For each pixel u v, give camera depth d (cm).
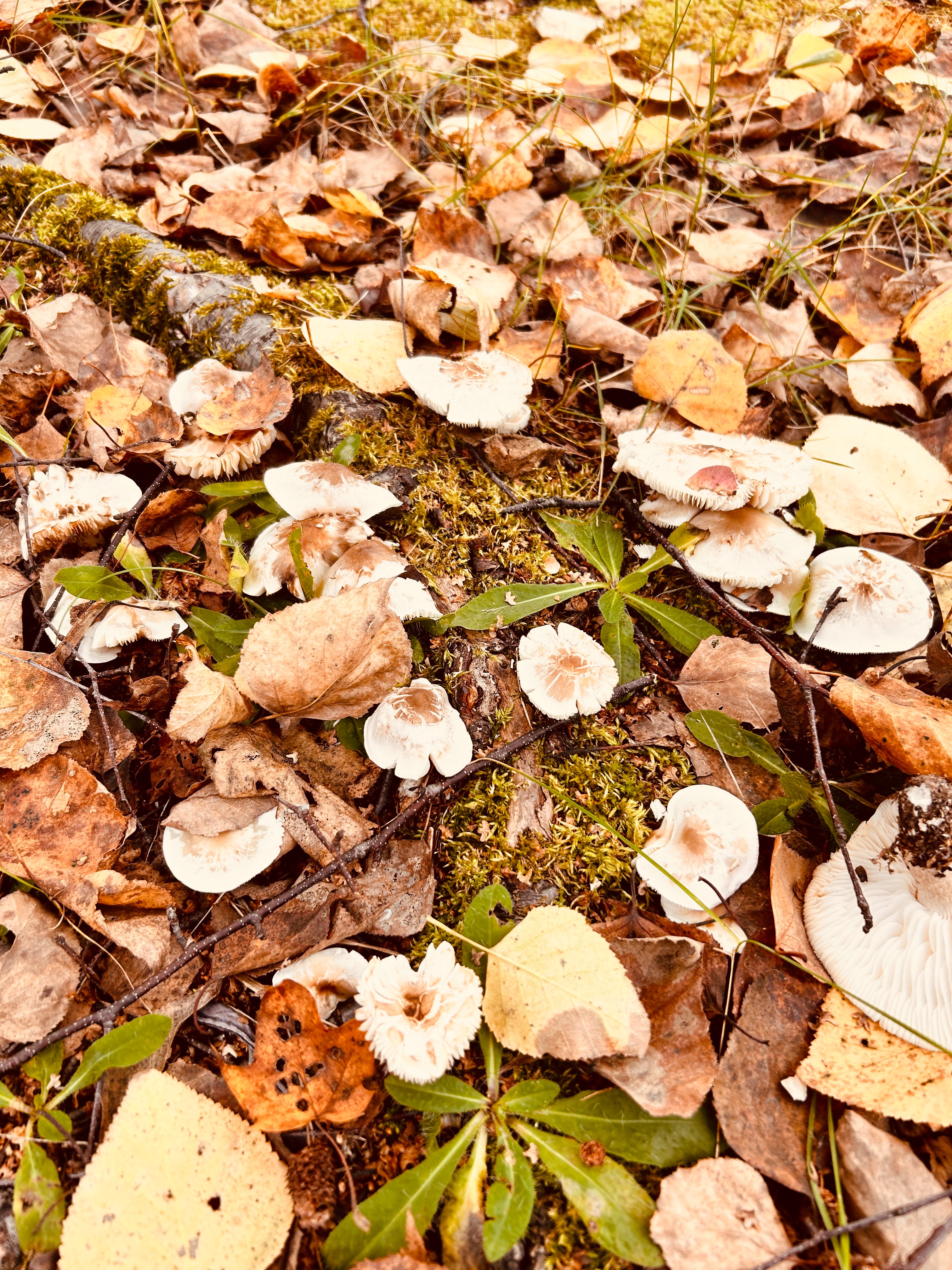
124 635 25
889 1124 21
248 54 44
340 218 37
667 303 36
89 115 41
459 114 43
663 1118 20
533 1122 21
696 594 30
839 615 28
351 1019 22
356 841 23
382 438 30
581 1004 21
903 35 44
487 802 25
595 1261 19
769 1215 19
